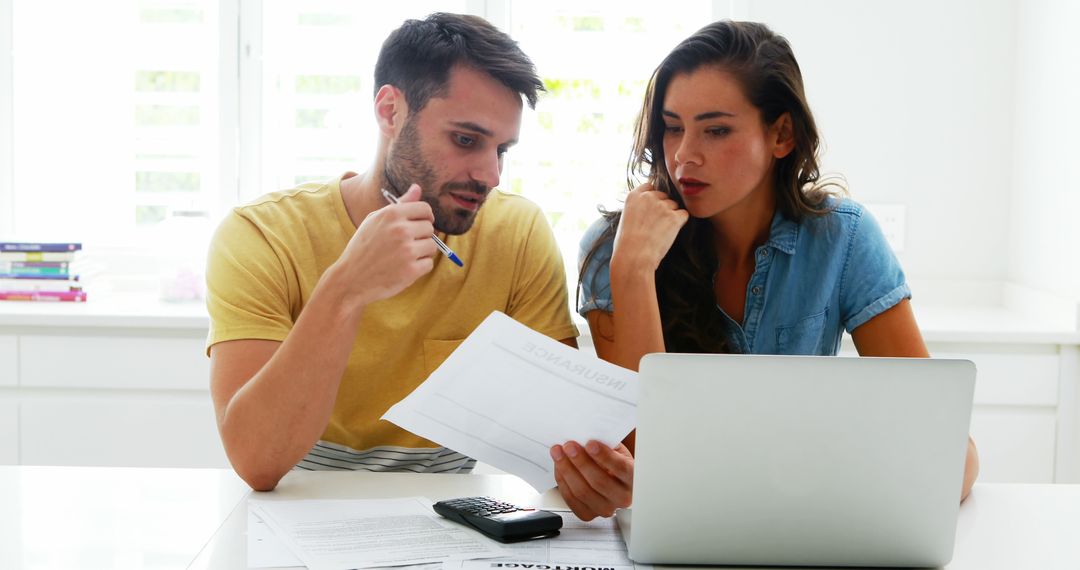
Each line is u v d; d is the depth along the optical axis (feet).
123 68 9.47
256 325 4.34
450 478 4.21
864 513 3.13
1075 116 7.78
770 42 4.51
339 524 3.48
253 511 3.62
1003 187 9.16
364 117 9.48
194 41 9.43
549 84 9.36
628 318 4.54
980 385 7.69
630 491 3.58
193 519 3.57
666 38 9.32
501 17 9.31
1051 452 7.67
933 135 9.14
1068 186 7.93
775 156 4.67
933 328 7.68
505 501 3.90
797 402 3.04
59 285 8.70
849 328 4.90
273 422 3.84
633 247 4.56
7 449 7.89
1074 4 7.84
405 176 4.50
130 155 9.54
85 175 9.59
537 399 3.47
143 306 8.43
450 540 3.34
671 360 3.04
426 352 4.80
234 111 9.47
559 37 9.32
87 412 7.88
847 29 9.09
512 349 3.37
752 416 3.05
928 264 9.25
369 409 4.77
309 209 4.79
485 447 3.69
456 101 4.33
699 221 4.83
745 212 4.81
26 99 9.52
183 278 8.81
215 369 4.29
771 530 3.15
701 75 4.45
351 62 9.42
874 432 3.06
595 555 3.28
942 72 9.09
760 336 4.91
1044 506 3.92
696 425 3.06
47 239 9.60
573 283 9.37
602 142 9.37
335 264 3.88
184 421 7.88
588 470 3.56
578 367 3.35
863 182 9.21
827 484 3.10
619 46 9.30
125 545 3.29
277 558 3.14
